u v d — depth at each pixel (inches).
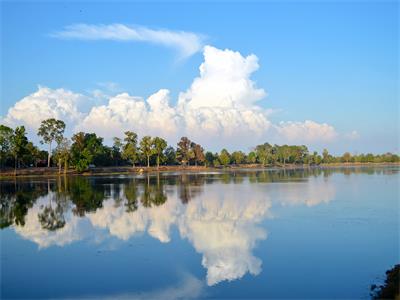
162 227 1448.1
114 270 941.2
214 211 1829.5
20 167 6058.1
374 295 769.6
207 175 5669.3
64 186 3412.9
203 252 1094.4
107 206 2043.6
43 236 1310.3
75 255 1072.2
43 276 903.7
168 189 3061.0
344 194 2517.2
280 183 3661.4
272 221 1553.9
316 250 1103.6
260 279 870.4
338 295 772.0
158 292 803.4
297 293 784.9
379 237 1252.5
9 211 1897.1
